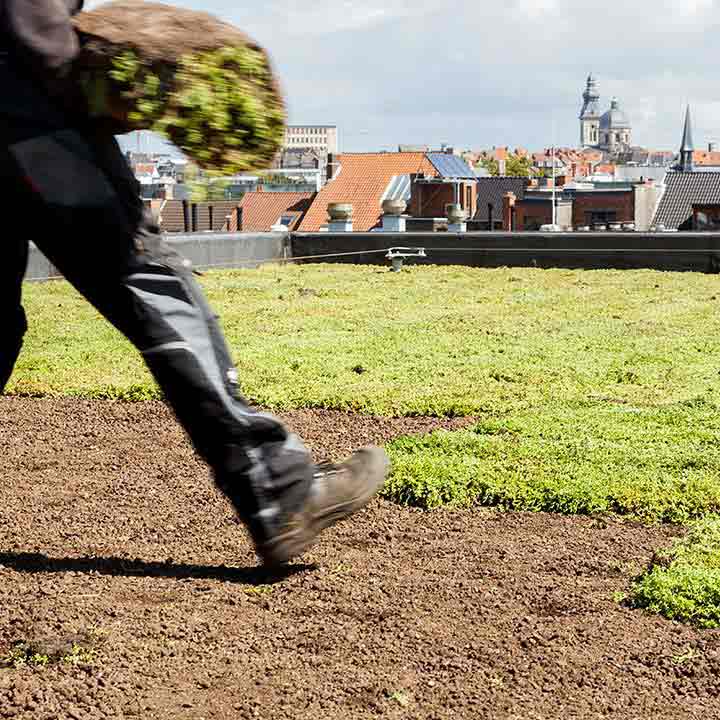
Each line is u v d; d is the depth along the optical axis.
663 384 7.50
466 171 76.12
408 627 3.27
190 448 5.74
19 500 4.72
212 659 3.02
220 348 2.87
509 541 4.15
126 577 3.67
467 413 6.66
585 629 3.28
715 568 3.71
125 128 2.67
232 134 2.68
